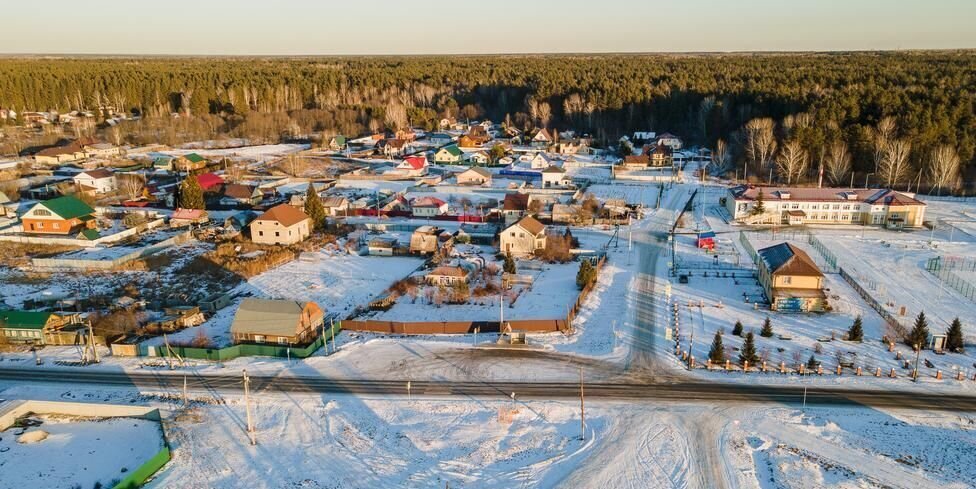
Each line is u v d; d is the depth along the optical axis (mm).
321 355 56156
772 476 39594
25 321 58781
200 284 73438
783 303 64062
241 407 48031
